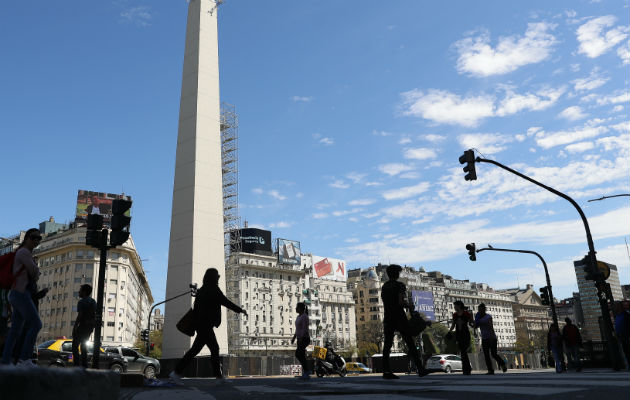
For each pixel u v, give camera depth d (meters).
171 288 38.19
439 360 33.09
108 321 84.44
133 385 6.82
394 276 7.81
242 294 111.56
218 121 43.41
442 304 152.75
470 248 27.56
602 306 15.13
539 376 6.62
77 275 84.31
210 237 39.53
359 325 140.88
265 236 121.31
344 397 3.80
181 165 41.31
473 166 17.09
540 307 199.62
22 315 5.31
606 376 5.72
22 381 1.10
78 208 91.00
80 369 1.66
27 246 5.50
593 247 15.85
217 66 45.00
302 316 10.78
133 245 96.00
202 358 29.14
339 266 137.88
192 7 46.19
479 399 3.28
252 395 4.34
